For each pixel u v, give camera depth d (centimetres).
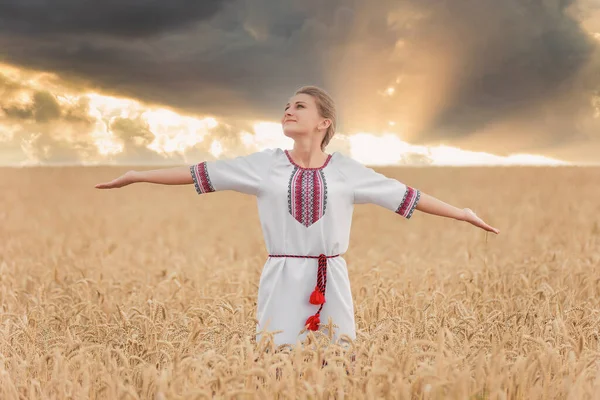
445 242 1292
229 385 340
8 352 431
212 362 362
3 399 342
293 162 449
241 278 762
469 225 1645
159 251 1117
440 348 348
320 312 439
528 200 2284
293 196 436
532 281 678
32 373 393
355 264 923
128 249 1120
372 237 1445
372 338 404
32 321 482
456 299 602
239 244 1312
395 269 848
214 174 446
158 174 449
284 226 439
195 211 2180
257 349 376
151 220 1838
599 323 470
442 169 4775
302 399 322
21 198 2622
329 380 347
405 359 359
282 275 440
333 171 450
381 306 520
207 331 423
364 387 338
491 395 330
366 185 450
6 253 1069
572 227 1387
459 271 787
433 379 331
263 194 444
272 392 328
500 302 580
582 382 346
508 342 461
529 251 1062
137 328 448
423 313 472
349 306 448
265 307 444
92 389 361
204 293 653
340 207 443
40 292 622
